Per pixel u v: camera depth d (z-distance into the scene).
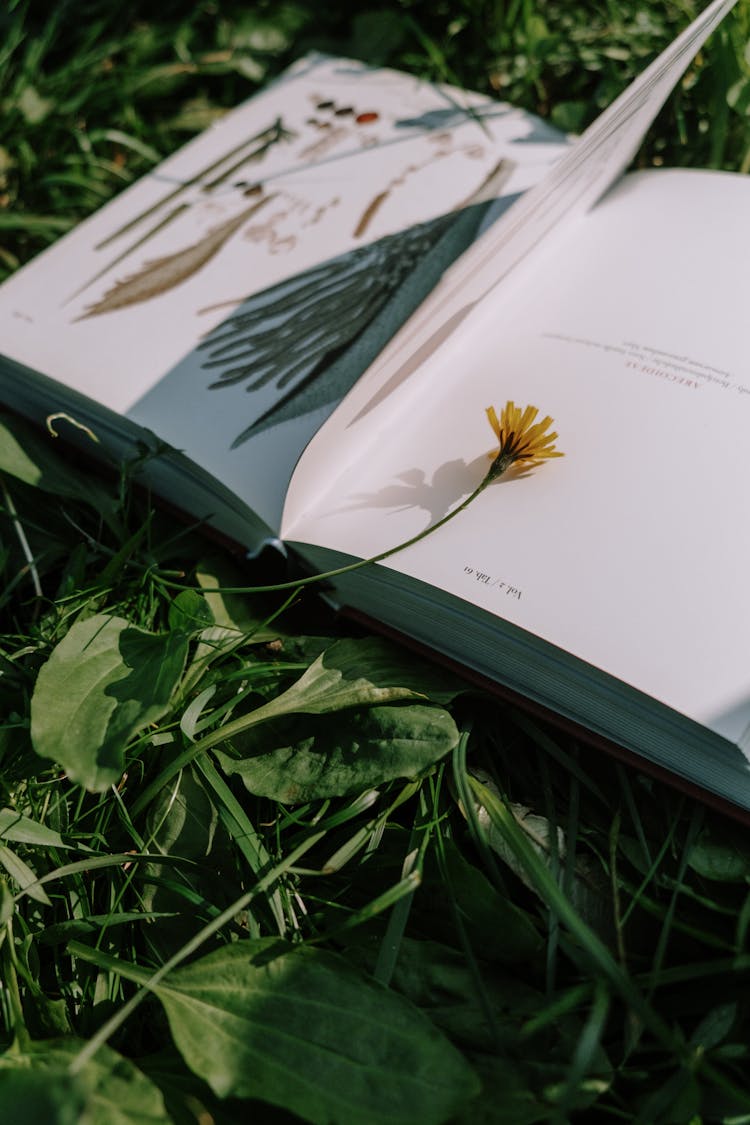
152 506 0.40
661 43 0.54
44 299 0.43
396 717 0.34
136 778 0.36
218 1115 0.30
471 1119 0.29
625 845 0.34
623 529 0.34
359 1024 0.30
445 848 0.33
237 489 0.36
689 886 0.33
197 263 0.44
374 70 0.53
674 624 0.32
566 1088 0.28
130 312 0.42
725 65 0.48
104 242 0.45
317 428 0.38
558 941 0.31
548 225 0.40
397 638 0.36
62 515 0.42
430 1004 0.31
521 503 0.34
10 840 0.34
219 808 0.34
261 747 0.35
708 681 0.31
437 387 0.38
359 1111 0.28
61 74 0.57
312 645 0.37
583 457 0.35
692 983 0.32
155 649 0.35
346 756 0.34
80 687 0.34
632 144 0.43
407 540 0.34
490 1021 0.30
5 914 0.31
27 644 0.39
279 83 0.52
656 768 0.33
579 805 0.35
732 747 0.30
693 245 0.40
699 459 0.35
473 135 0.49
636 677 0.31
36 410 0.42
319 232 0.45
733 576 0.32
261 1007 0.30
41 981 0.34
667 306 0.38
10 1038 0.31
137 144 0.55
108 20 0.60
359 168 0.47
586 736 0.34
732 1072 0.31
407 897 0.32
